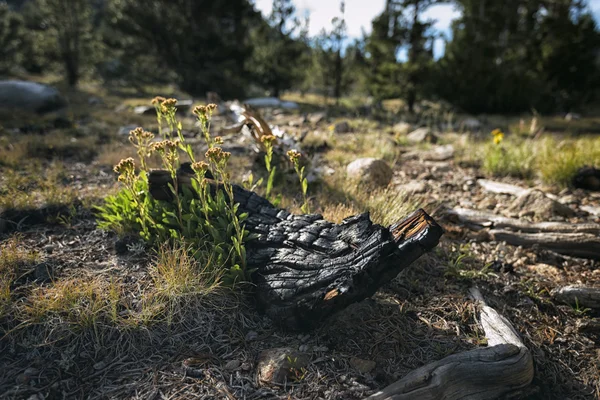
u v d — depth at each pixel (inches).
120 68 240.7
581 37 209.8
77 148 87.5
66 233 48.0
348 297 32.3
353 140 107.7
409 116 183.0
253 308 37.8
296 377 31.2
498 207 68.4
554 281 46.7
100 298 36.4
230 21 249.1
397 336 35.9
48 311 34.8
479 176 85.9
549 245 53.4
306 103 222.5
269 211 42.2
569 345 37.0
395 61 206.7
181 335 34.7
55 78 265.1
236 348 34.0
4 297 35.7
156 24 218.5
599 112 220.1
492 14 220.2
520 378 31.5
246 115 71.6
